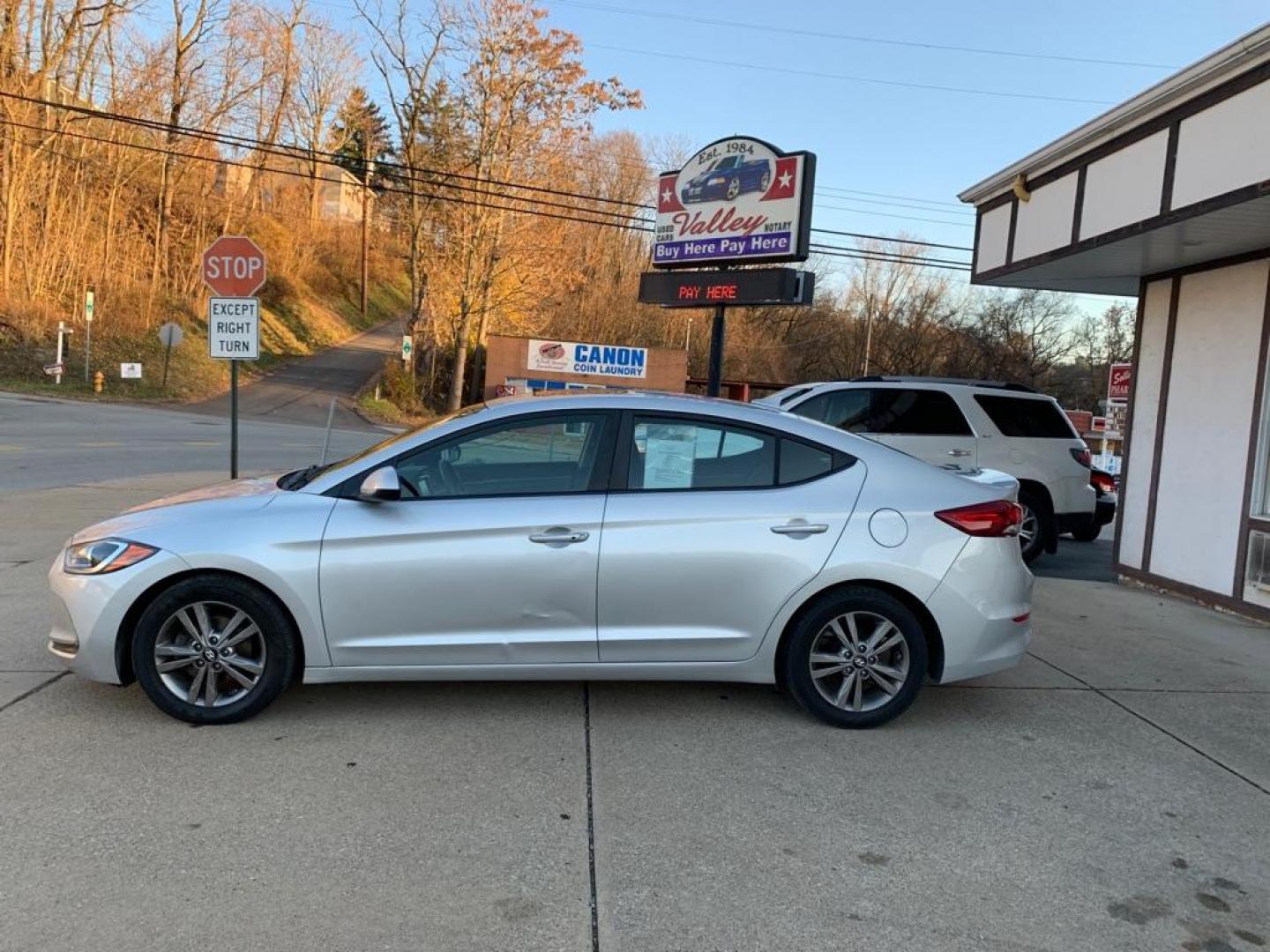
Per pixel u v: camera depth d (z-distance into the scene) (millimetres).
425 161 39906
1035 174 8180
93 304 34219
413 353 43594
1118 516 8938
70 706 4332
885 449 4512
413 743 4059
